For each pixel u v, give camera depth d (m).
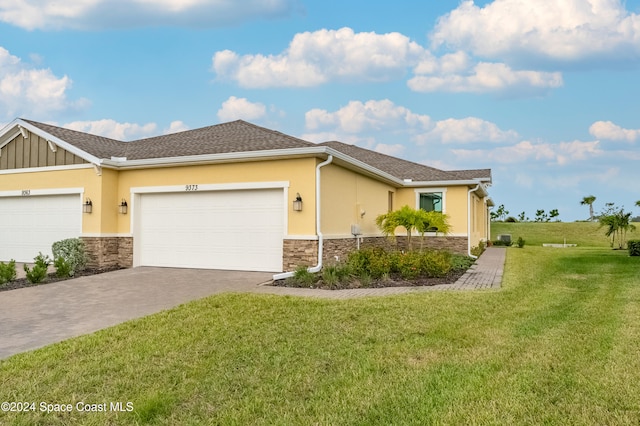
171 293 9.59
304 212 12.09
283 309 7.62
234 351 5.52
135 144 16.92
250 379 4.70
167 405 4.11
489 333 6.27
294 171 12.25
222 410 4.03
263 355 5.39
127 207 14.32
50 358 5.29
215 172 13.18
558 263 16.12
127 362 5.18
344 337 6.08
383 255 12.30
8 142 15.70
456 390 4.34
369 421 3.78
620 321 6.91
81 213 14.36
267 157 12.24
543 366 4.94
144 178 14.12
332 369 4.97
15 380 4.68
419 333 6.27
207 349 5.61
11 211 15.75
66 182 14.48
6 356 5.46
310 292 9.53
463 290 9.73
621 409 3.91
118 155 14.93
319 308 7.69
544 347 5.61
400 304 8.01
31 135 15.23
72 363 5.15
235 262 13.05
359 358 5.29
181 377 4.75
